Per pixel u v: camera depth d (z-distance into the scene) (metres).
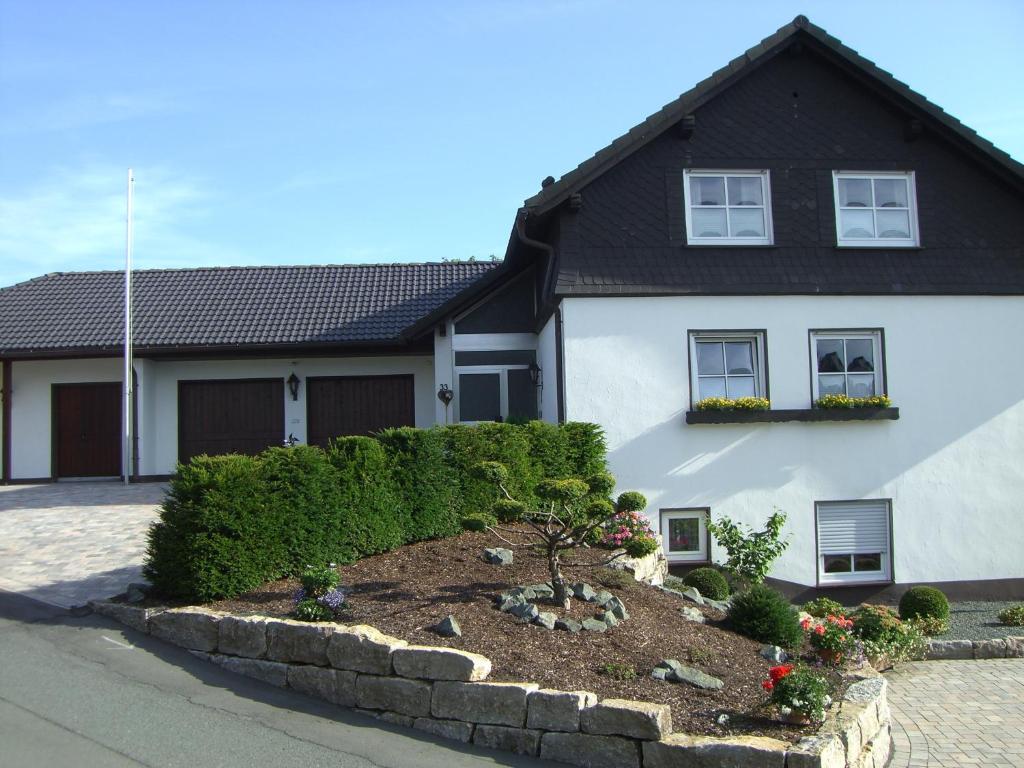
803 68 14.24
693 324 13.30
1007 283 13.91
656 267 13.39
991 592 13.51
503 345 16.27
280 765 5.63
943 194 14.17
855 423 13.46
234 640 7.30
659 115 13.42
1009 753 7.31
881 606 12.17
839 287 13.54
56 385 18.88
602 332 13.16
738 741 5.75
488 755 6.05
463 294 15.84
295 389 19.02
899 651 10.30
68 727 5.97
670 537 13.11
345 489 9.12
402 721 6.49
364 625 7.09
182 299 20.50
